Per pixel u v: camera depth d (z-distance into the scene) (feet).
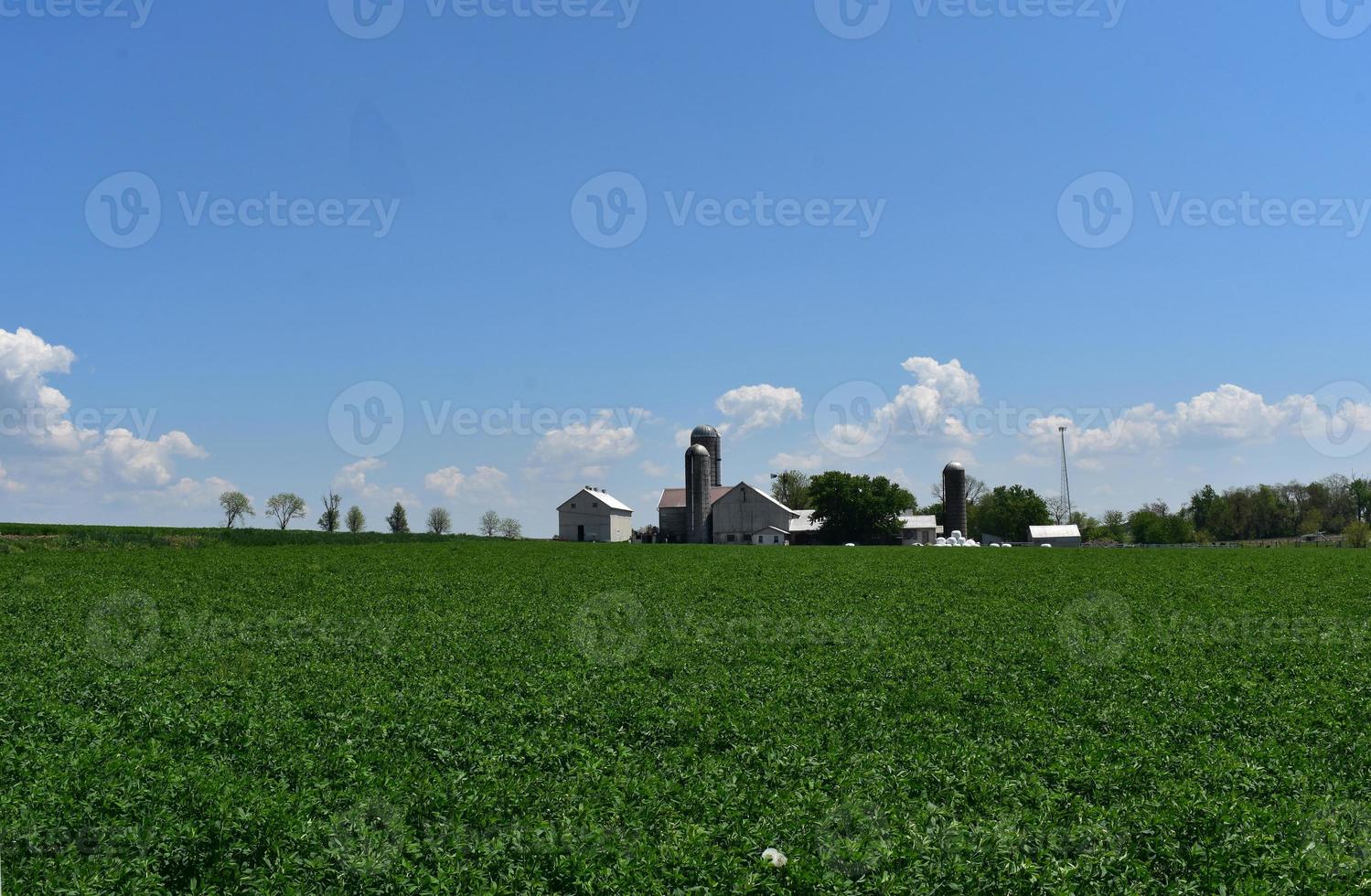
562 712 68.33
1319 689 77.05
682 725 64.75
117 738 61.26
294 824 44.42
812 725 65.10
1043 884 39.42
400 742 60.49
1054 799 49.47
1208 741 61.41
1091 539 643.45
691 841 42.39
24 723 63.52
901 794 50.93
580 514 531.91
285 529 313.32
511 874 39.93
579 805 47.55
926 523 530.27
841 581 186.91
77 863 40.63
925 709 71.82
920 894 38.83
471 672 84.69
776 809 47.11
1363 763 57.06
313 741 60.03
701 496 506.07
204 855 42.50
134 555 224.74
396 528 566.77
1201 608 139.74
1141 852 43.34
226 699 73.31
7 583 164.25
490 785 50.88
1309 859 40.93
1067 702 73.36
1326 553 301.02
